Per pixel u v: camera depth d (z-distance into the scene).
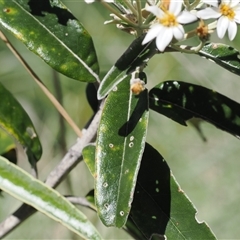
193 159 1.08
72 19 0.56
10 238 0.88
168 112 0.58
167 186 0.55
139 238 0.61
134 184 0.52
